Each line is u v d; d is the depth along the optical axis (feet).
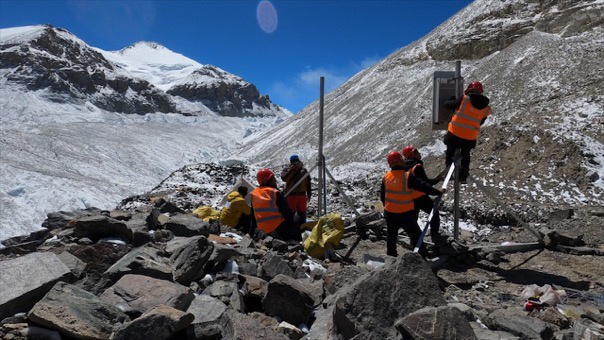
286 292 12.62
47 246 16.93
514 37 141.59
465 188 41.98
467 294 16.74
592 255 21.57
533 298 15.23
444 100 21.90
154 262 13.79
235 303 12.48
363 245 24.53
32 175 205.36
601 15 115.85
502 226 31.24
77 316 9.98
